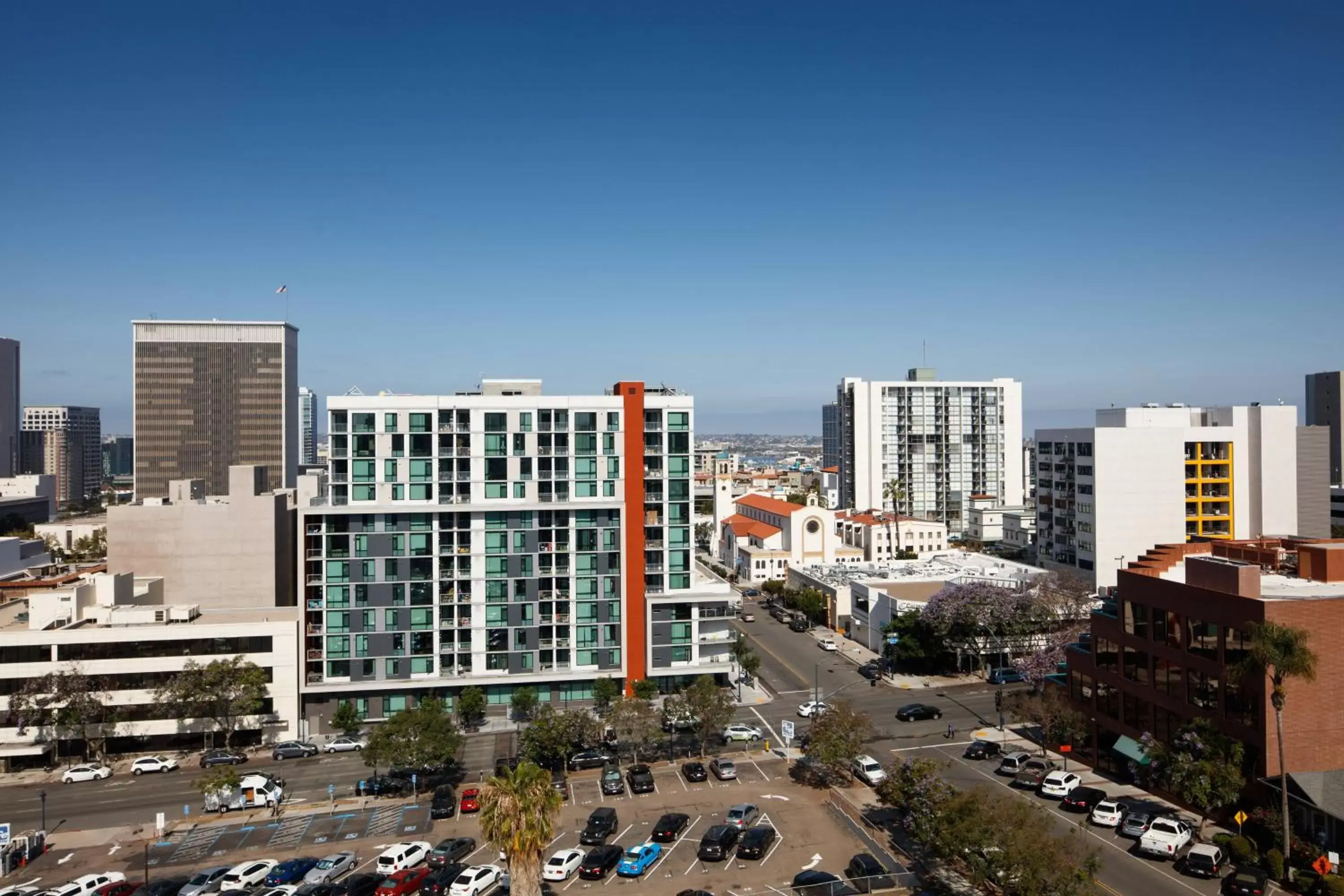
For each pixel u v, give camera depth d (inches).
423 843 2827.3
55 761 3786.9
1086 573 6505.9
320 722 4200.3
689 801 3228.3
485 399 4350.4
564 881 2586.1
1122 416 6879.9
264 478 4955.7
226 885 2588.6
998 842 2199.8
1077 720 3319.4
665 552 4527.6
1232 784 2458.2
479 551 4335.6
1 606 4490.7
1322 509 6530.5
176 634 3981.3
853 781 3393.2
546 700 4389.8
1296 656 2327.8
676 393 4712.1
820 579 6407.5
